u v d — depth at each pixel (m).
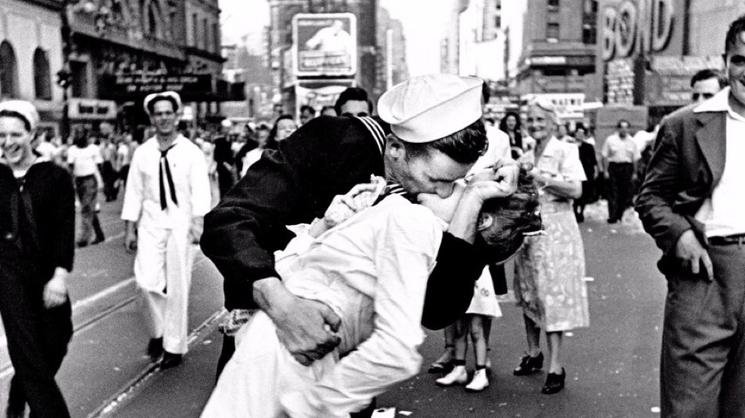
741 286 3.38
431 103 2.05
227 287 2.24
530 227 2.14
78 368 5.91
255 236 2.30
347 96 5.41
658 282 9.21
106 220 17.44
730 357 3.47
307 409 2.07
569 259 5.35
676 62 34.31
